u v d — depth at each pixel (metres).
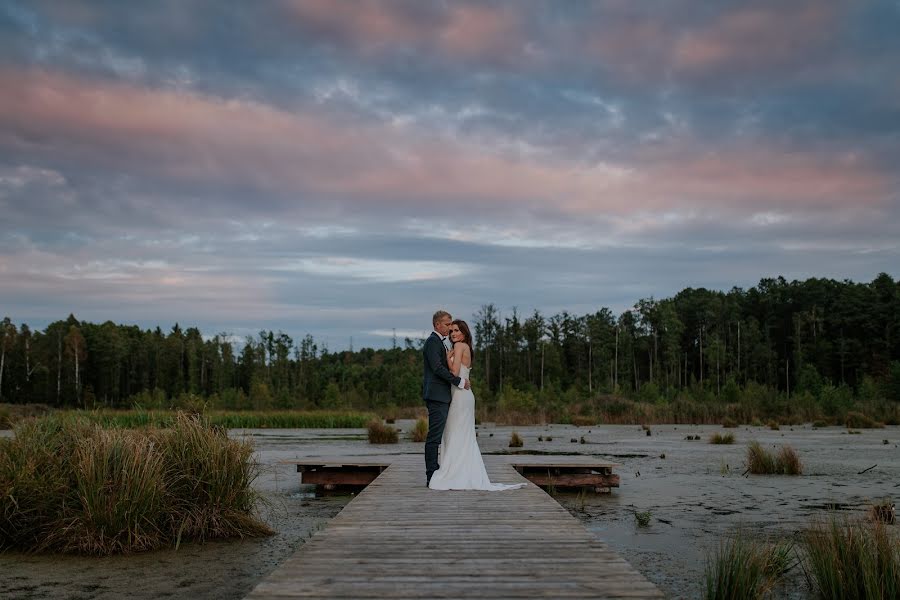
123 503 8.34
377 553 5.70
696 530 9.38
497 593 4.56
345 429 35.47
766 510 10.81
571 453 20.17
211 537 8.98
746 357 115.44
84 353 105.62
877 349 105.25
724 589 6.17
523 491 9.46
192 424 9.91
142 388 112.44
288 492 13.36
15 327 106.62
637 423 39.31
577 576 4.98
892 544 6.85
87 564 7.68
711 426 35.91
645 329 124.69
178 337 118.00
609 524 9.85
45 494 8.48
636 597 4.46
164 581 7.03
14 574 7.29
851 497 11.98
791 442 24.16
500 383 101.50
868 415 39.22
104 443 8.91
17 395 100.62
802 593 6.68
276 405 62.00
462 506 8.12
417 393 64.44
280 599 4.43
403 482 10.52
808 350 111.25
